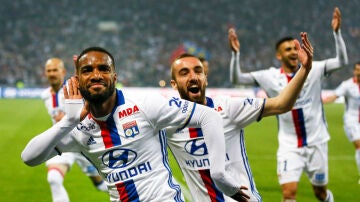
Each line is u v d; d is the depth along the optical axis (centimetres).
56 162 757
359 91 1104
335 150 1514
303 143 725
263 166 1263
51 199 939
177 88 497
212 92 3381
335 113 2709
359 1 5069
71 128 371
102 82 362
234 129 464
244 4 5303
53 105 833
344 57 693
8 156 1397
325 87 3800
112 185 391
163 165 394
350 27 4881
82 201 917
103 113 379
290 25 5041
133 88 3669
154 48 4659
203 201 472
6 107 2853
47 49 4562
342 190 1014
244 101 459
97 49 372
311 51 430
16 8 5041
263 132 1955
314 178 736
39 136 375
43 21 4981
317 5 5175
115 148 381
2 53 4372
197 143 460
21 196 960
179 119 381
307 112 721
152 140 388
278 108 450
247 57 4559
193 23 5116
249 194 470
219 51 4622
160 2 5356
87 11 5209
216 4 5309
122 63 4400
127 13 5222
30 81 4072
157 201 381
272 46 4762
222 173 378
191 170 470
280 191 997
